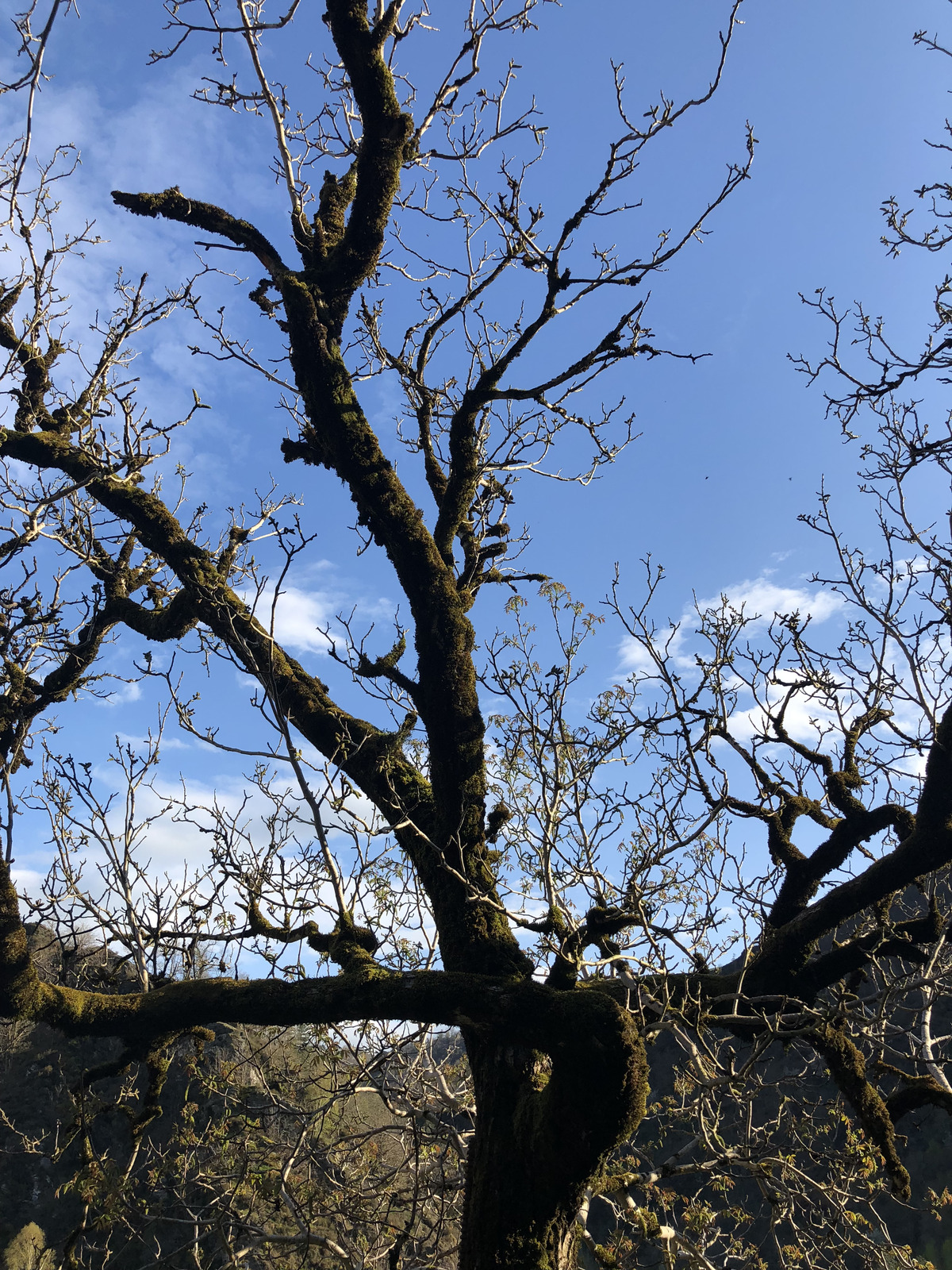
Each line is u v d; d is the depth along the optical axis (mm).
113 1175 6941
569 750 6547
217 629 7281
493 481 8344
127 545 8891
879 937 6141
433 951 7277
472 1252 4965
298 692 7105
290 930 5918
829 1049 5859
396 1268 6742
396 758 6906
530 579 7859
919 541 6605
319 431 6992
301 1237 7070
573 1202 4914
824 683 7074
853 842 6414
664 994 6098
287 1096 8367
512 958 5734
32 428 8688
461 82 7699
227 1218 7527
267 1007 5398
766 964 6258
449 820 6176
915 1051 6969
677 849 5258
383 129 6758
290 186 7320
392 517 6750
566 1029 4680
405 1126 7949
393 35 7465
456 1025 5246
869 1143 6465
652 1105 7379
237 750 5410
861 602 6910
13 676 7527
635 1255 6406
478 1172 5176
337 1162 8211
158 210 7352
